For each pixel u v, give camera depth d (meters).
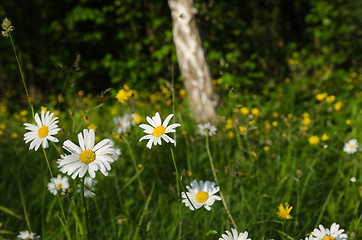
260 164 3.26
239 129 2.86
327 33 9.90
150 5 8.79
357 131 4.03
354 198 2.53
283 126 3.93
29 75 8.41
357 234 2.17
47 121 1.30
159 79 7.25
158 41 8.24
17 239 2.38
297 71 8.17
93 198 2.32
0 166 3.63
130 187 2.80
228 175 2.79
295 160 3.04
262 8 11.47
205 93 5.29
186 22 5.29
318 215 2.51
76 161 1.22
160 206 2.62
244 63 6.95
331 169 3.17
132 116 2.85
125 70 7.87
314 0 10.23
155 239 2.29
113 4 8.83
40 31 8.49
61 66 2.32
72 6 8.96
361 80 7.12
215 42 7.76
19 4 8.62
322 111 4.81
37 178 3.19
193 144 3.44
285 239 2.04
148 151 3.29
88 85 8.68
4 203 3.01
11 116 5.97
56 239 2.29
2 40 8.11
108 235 2.39
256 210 2.35
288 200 2.38
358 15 13.19
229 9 9.65
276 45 10.12
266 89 6.90
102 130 3.09
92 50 8.98
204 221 2.24
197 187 1.51
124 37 8.57
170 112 4.87
